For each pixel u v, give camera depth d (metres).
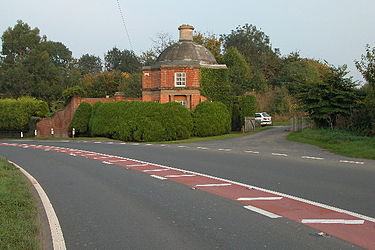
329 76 27.41
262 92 60.88
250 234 6.47
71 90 44.19
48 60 79.00
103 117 39.44
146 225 7.23
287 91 58.44
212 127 36.50
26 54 81.25
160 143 29.95
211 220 7.43
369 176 11.76
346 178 11.51
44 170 15.48
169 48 45.50
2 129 51.06
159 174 13.57
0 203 8.37
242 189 10.44
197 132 36.44
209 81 42.25
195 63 42.19
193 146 25.17
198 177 12.67
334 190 9.85
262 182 11.36
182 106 35.03
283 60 77.06
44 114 50.31
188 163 16.31
